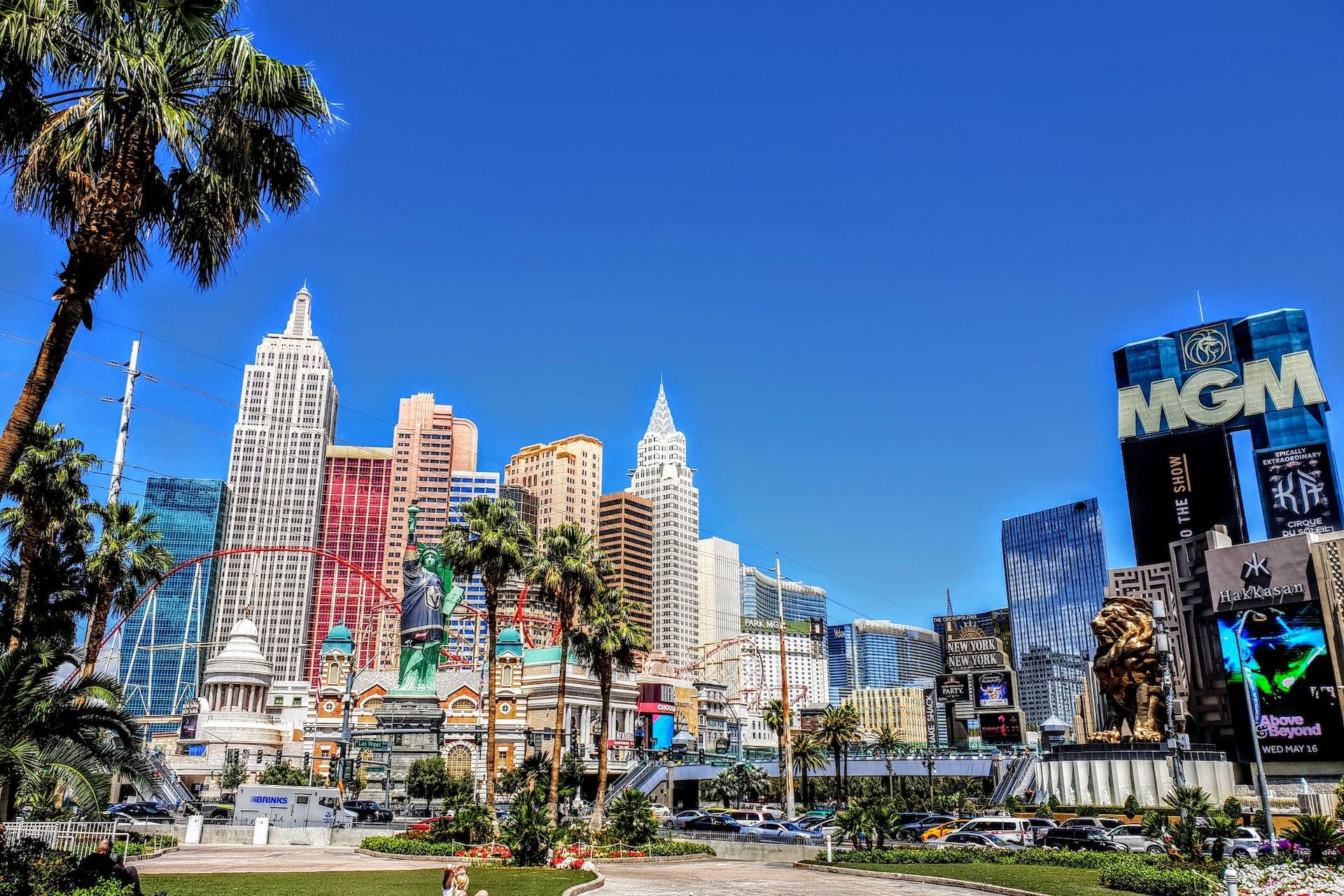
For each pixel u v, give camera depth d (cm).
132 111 2817
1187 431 18025
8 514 5956
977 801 11600
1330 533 10794
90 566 6538
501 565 7769
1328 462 16100
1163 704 10656
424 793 14638
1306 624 10544
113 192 2798
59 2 2616
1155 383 18562
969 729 17175
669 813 11550
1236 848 5281
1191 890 3681
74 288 2756
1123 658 10938
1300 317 17488
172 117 2775
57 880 2927
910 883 4616
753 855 6750
